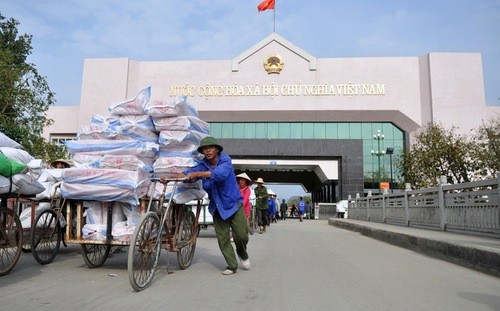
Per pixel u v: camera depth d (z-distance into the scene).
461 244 7.00
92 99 39.69
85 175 5.18
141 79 40.38
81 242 5.30
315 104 38.47
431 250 8.23
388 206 16.30
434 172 25.47
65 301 3.96
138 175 5.25
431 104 37.25
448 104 37.06
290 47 39.22
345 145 37.59
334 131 39.09
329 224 23.75
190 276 5.51
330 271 6.11
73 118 41.88
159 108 5.83
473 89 37.16
